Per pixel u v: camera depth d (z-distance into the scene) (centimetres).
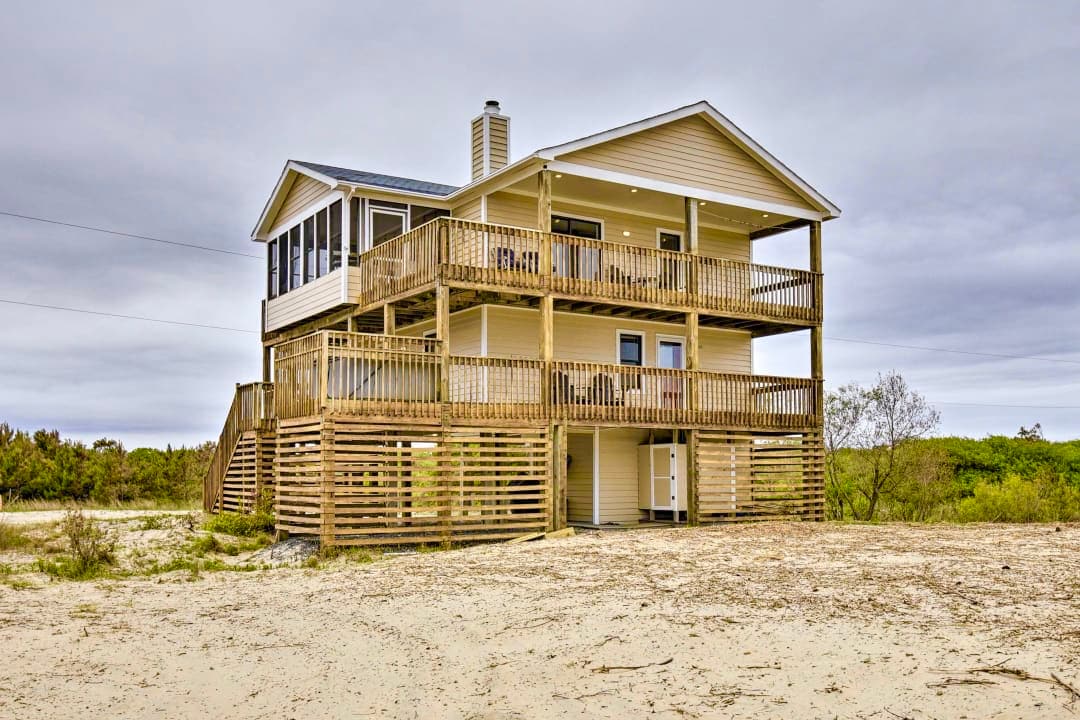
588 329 2423
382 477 1856
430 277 1991
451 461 1922
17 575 1486
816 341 2530
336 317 2369
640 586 1262
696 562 1477
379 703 784
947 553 1501
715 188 2369
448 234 1983
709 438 2312
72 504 3020
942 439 3703
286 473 1959
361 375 1864
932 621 971
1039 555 1453
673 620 1034
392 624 1081
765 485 2538
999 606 1034
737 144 2409
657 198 2402
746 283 2420
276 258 2658
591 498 2414
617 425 2164
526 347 2328
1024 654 819
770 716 716
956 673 780
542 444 2056
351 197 2262
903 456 2928
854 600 1105
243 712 764
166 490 3394
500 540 1984
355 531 1792
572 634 994
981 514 2717
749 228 2686
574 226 2434
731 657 878
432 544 1892
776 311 2459
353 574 1476
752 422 2388
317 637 1024
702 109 2320
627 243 2517
